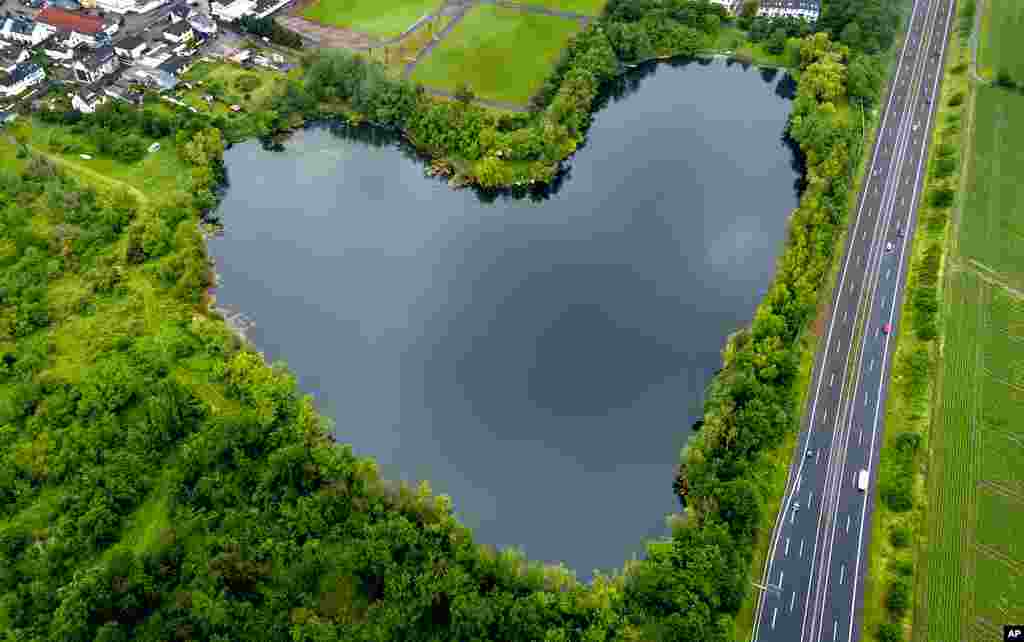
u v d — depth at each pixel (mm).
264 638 193250
